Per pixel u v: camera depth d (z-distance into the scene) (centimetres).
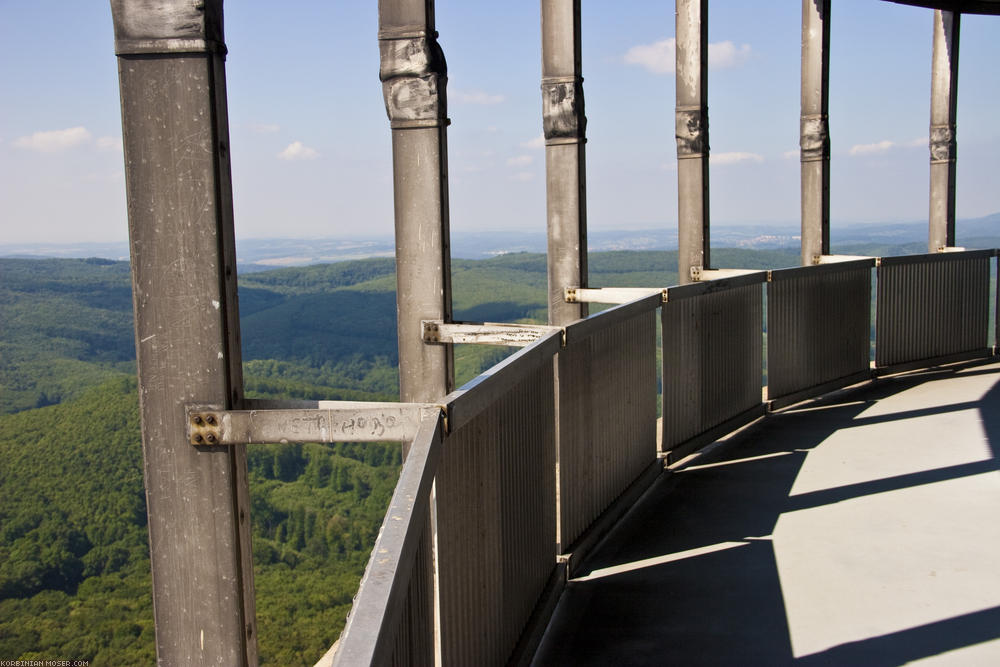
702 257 640
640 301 425
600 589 329
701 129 633
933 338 812
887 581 324
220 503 221
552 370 313
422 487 148
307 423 217
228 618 223
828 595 313
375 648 96
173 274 215
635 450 438
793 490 443
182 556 223
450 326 385
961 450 505
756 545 367
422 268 388
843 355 718
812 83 770
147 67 210
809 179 781
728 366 565
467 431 218
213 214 213
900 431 559
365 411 215
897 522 388
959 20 923
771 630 288
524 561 279
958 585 318
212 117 211
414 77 376
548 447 311
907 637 278
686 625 295
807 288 666
